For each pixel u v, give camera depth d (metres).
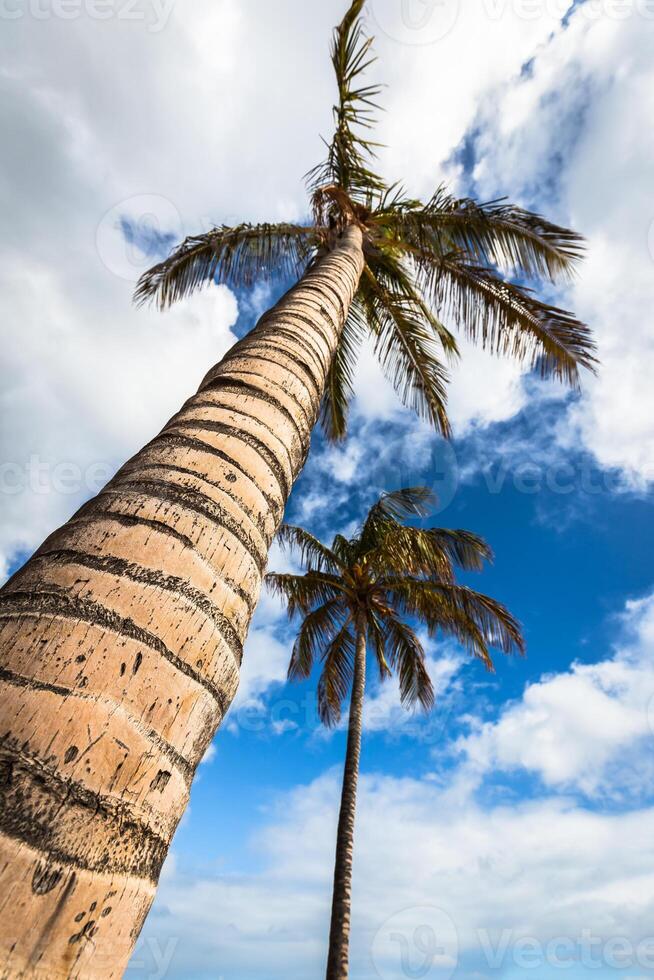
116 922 0.97
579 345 5.77
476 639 11.98
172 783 1.16
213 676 1.36
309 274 3.93
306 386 2.55
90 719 1.07
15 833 0.89
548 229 5.66
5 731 0.99
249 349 2.53
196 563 1.47
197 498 1.62
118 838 1.01
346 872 9.19
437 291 6.54
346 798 10.12
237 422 2.01
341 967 8.23
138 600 1.30
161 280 5.78
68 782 0.98
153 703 1.18
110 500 1.54
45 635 1.16
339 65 5.73
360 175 6.35
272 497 1.92
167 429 1.94
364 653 12.38
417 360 7.14
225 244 5.98
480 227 5.98
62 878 0.91
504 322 6.17
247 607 1.59
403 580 12.38
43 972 0.84
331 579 12.91
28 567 1.40
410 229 6.45
